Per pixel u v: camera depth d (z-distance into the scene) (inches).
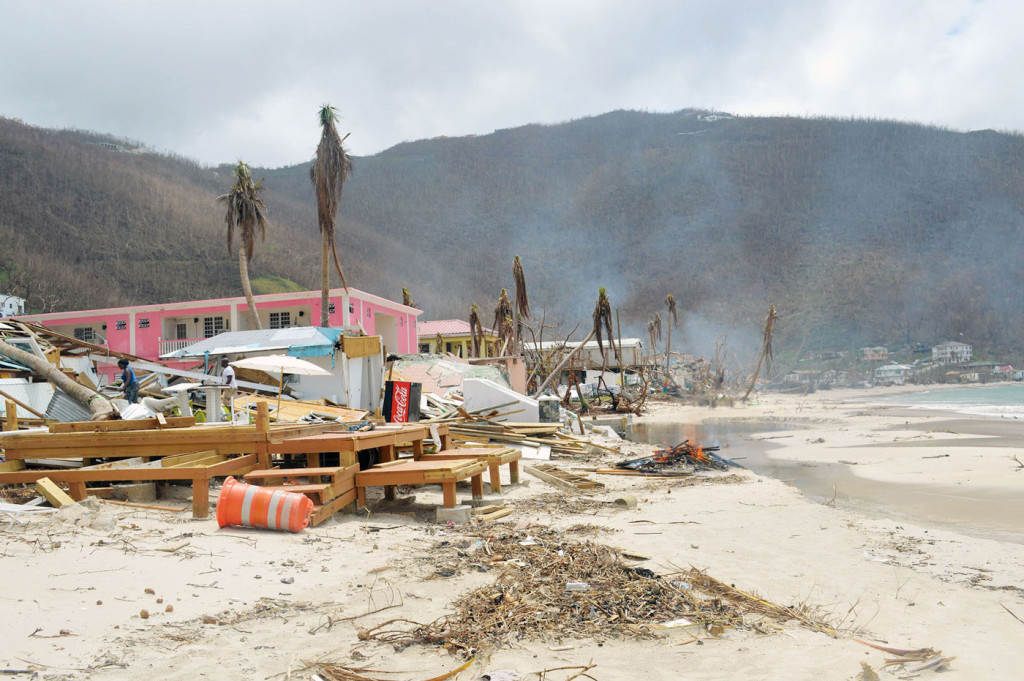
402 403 733.9
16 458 379.9
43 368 581.3
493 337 2726.4
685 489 542.6
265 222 1478.8
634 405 1795.0
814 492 556.7
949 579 291.1
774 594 264.2
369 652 186.7
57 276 3678.6
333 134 1218.6
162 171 6397.6
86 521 287.9
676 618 226.7
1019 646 215.0
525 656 191.9
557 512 422.3
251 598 218.8
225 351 882.1
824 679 183.8
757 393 3277.6
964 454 763.4
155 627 188.5
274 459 462.3
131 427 394.6
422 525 354.3
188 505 359.6
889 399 3115.2
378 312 1878.7
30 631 175.6
